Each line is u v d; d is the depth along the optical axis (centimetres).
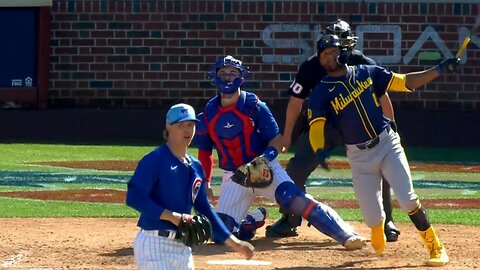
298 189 2708
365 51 6644
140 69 6738
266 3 6644
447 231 3234
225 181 2816
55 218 3466
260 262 2650
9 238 3020
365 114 2498
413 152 5694
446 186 4484
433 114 6556
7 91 6688
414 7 6625
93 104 6756
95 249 2841
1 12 6675
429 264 2584
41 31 6706
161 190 1888
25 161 5194
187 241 1878
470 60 6644
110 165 5078
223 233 1959
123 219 3466
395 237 2995
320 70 2830
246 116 2722
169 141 1905
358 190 2594
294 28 6644
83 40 6738
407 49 6644
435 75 2505
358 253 2798
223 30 6675
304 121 2958
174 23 6694
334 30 2527
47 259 2684
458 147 5956
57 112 6625
